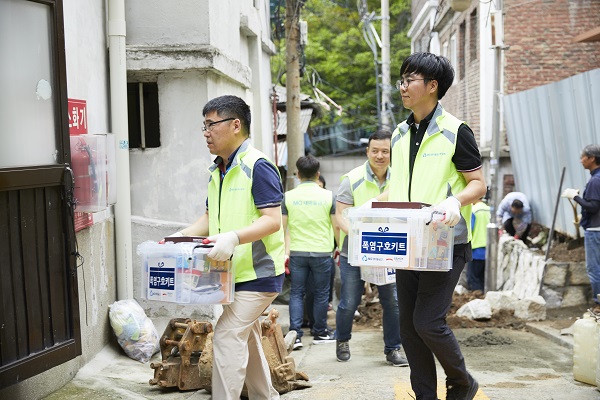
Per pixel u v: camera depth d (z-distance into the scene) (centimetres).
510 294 983
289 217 828
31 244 419
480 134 1688
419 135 438
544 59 1516
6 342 399
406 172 440
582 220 906
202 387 553
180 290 422
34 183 417
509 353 783
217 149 452
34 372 415
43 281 428
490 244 1139
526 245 1184
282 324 913
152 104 756
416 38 2991
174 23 732
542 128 1162
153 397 539
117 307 643
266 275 447
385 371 666
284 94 1866
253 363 474
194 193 743
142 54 718
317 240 819
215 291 425
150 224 736
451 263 409
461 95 1991
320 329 842
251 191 446
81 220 569
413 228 400
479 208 1223
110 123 691
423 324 421
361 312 1041
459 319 966
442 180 425
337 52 3509
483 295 1152
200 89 739
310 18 3553
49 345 432
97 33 659
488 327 942
